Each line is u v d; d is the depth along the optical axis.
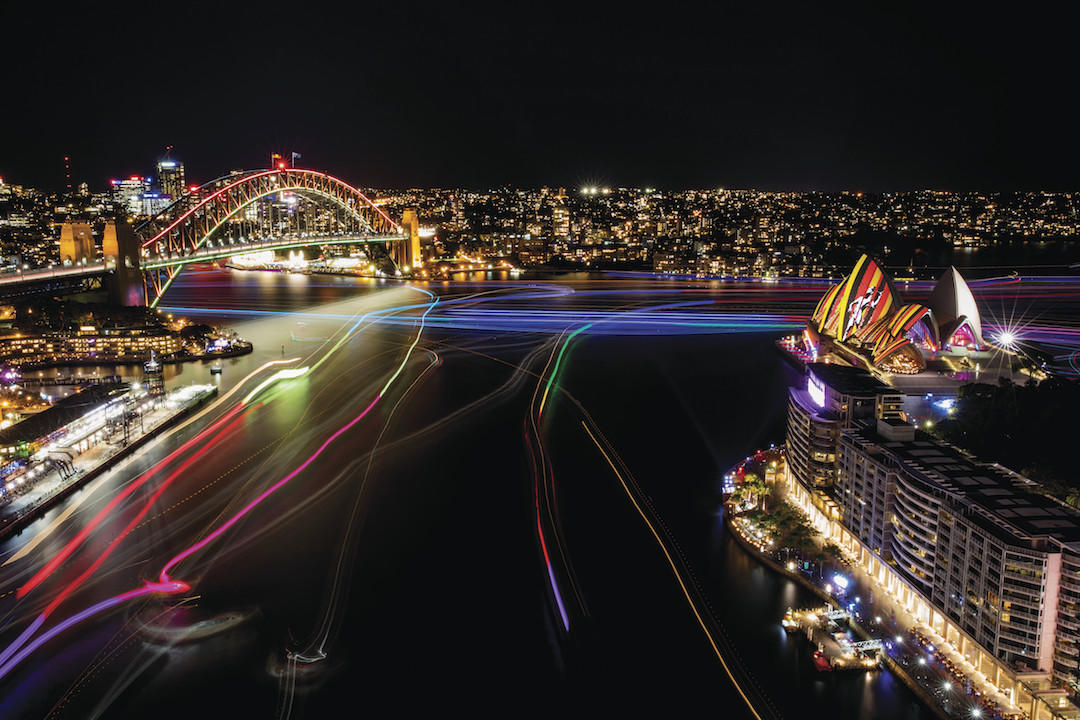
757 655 91.50
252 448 158.12
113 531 120.50
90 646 92.50
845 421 120.81
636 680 87.62
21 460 139.62
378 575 108.38
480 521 124.62
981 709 78.94
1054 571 77.81
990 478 95.88
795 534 113.44
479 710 83.31
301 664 90.00
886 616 96.00
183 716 81.94
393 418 180.88
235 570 109.00
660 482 141.00
